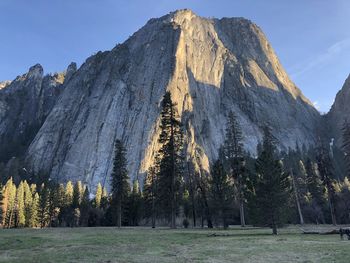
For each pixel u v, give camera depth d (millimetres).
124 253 22203
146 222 94812
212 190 54750
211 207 56875
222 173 54938
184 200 75312
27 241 29562
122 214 96875
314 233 37531
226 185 54438
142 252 22672
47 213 108250
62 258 20156
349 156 67938
